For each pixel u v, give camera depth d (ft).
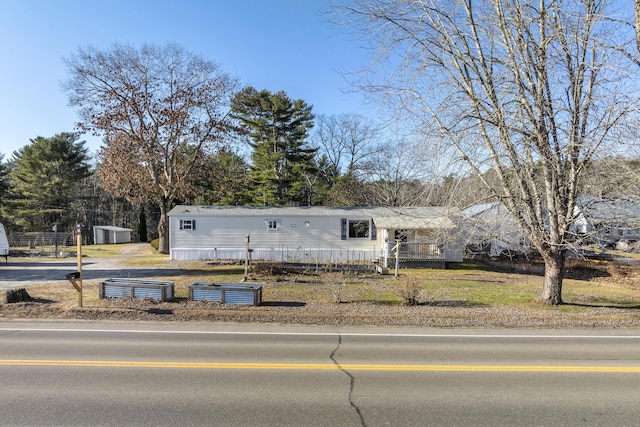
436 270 67.56
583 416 13.34
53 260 77.51
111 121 84.07
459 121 31.99
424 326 27.96
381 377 16.99
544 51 30.96
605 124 29.27
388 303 36.22
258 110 136.56
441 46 32.65
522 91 31.37
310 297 38.58
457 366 18.63
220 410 13.46
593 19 28.76
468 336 24.99
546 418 13.16
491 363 19.13
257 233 77.36
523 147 32.48
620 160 29.32
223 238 77.20
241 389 15.39
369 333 25.52
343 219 77.92
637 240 37.99
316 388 15.61
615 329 27.66
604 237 33.50
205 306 33.06
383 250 71.97
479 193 35.04
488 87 32.07
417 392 15.33
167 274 56.39
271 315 29.96
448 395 15.06
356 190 123.03
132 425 12.30
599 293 45.29
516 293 43.70
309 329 26.53
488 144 32.12
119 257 83.51
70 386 15.44
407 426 12.48
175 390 15.19
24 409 13.34
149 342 22.39
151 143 87.15
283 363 18.78
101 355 19.65
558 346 22.61
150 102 86.58
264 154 135.85
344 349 21.45
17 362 18.40
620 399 14.82
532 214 33.22
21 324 26.89
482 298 39.75
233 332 25.26
